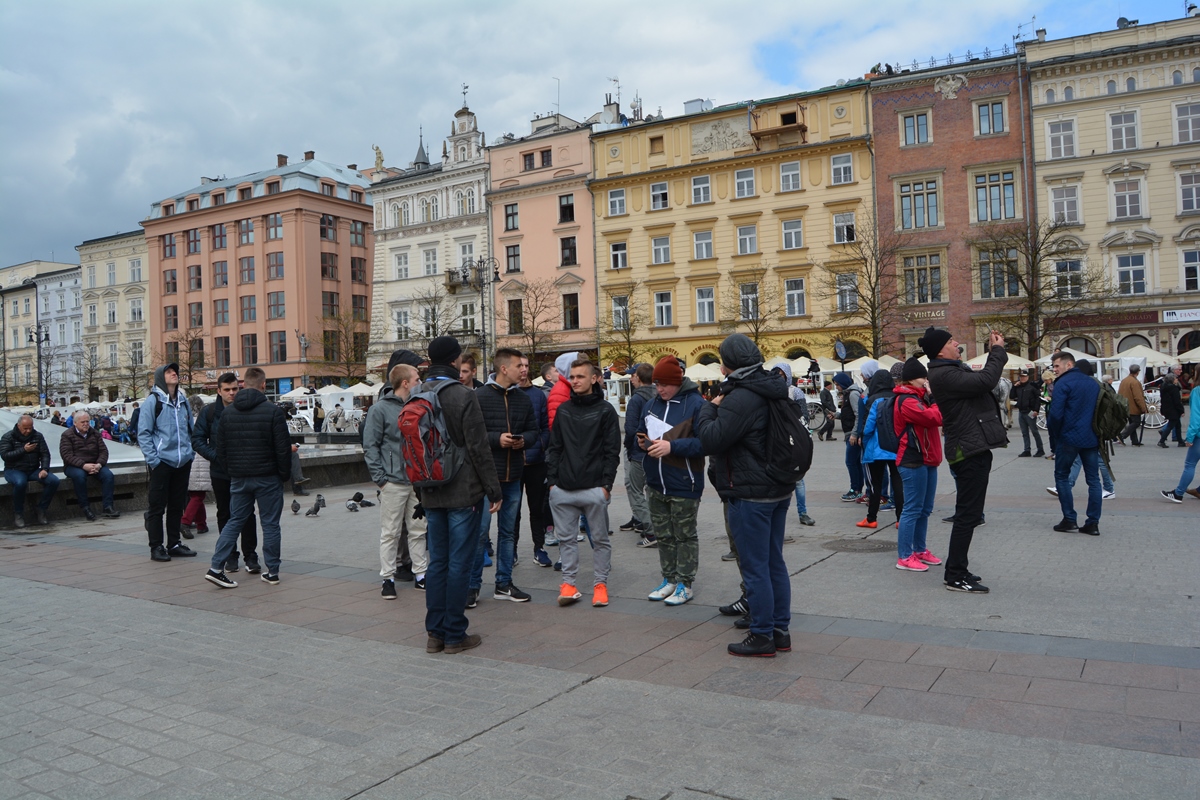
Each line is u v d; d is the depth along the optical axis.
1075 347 39.53
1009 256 40.59
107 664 5.58
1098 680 4.66
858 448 12.04
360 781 3.73
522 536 10.91
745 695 4.65
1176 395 20.36
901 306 41.50
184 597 7.59
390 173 70.38
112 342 76.12
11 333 87.00
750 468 5.25
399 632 6.28
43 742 4.28
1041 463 17.41
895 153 42.41
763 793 3.48
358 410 38.25
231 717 4.56
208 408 9.07
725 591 7.25
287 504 14.93
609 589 7.50
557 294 50.59
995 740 3.92
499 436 7.14
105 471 13.63
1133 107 38.66
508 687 4.91
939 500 12.15
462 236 54.22
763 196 44.88
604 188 48.94
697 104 49.34
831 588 7.06
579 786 3.60
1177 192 38.16
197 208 69.62
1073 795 3.38
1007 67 40.50
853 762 3.74
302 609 7.06
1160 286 38.41
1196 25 37.94
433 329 52.38
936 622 5.95
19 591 7.96
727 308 44.28
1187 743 3.82
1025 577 7.18
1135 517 9.95
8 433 12.59
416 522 7.73
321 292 64.88
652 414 6.74
